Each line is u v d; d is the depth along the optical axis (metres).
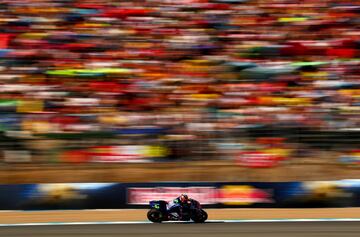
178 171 67.44
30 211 60.09
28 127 70.31
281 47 84.56
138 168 67.94
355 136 70.50
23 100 74.50
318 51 83.94
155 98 76.06
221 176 66.88
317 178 66.75
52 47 84.12
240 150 69.62
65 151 69.12
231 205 61.81
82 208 61.03
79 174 66.44
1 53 82.06
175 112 73.94
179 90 77.62
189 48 84.88
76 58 82.50
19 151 68.38
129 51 84.25
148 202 61.53
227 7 92.88
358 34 87.12
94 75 79.19
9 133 69.12
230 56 83.38
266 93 77.31
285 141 70.50
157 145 69.88
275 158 68.75
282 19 90.44
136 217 55.84
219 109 74.44
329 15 91.00
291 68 81.06
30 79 78.19
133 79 78.94
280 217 55.94
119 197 61.53
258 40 86.25
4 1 92.94
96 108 74.12
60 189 61.09
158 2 94.31
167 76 79.81
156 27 89.06
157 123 71.88
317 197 61.75
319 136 70.69
